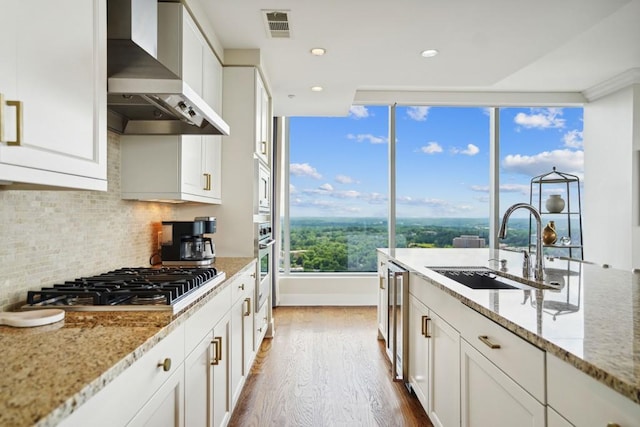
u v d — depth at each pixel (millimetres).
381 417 2396
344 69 3619
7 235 1384
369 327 4328
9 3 875
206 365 1690
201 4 2477
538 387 1101
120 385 935
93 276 1854
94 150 1228
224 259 2961
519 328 1183
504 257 3209
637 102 4500
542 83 4914
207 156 2707
